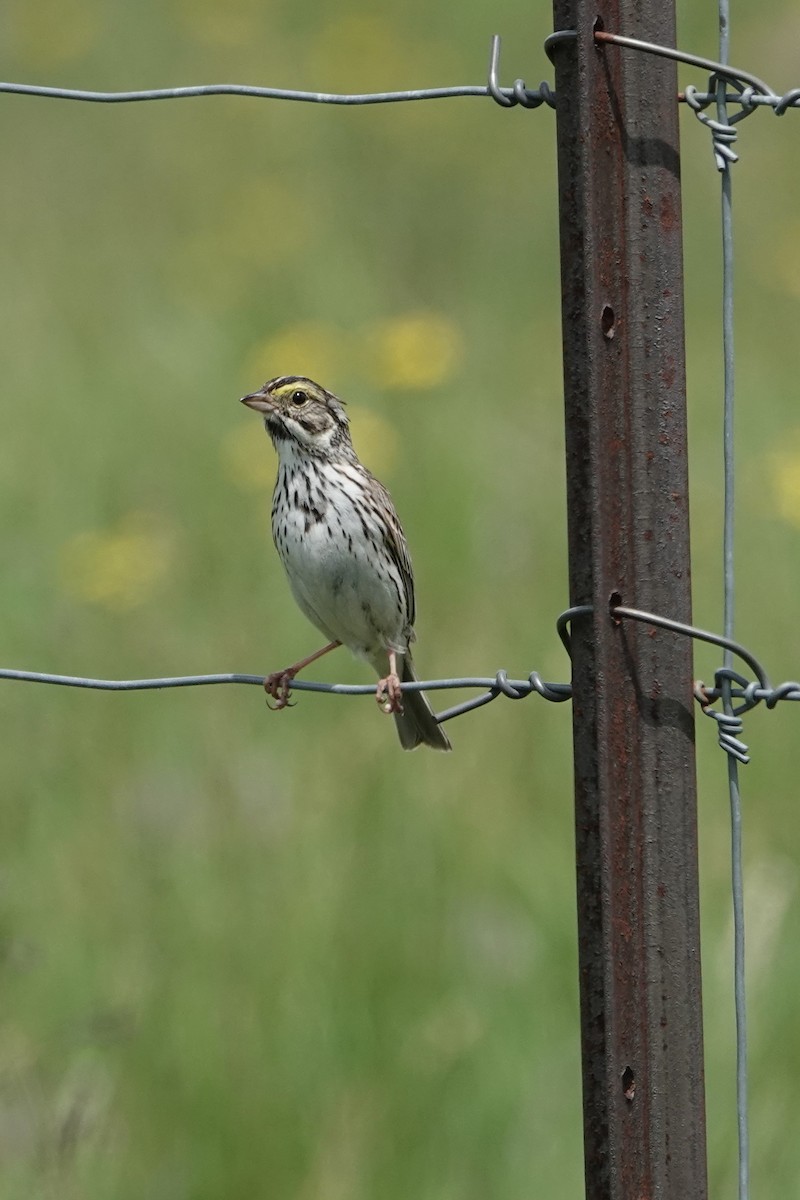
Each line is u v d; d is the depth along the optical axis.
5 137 24.17
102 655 13.93
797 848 11.60
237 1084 9.89
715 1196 9.32
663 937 6.52
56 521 16.08
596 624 6.38
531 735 12.75
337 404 10.93
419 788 12.04
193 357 18.64
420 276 20.91
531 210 22.45
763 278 20.33
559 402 17.98
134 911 11.10
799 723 12.72
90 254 21.30
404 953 10.71
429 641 14.08
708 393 17.88
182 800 11.95
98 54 25.88
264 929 10.89
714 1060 10.02
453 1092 9.87
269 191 22.38
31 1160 9.15
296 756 12.64
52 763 12.61
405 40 26.19
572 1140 9.62
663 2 6.25
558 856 11.45
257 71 25.61
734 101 6.57
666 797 6.48
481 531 15.53
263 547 15.47
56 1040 9.95
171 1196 9.37
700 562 14.97
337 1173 9.39
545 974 10.66
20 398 17.80
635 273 6.32
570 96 6.25
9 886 11.12
